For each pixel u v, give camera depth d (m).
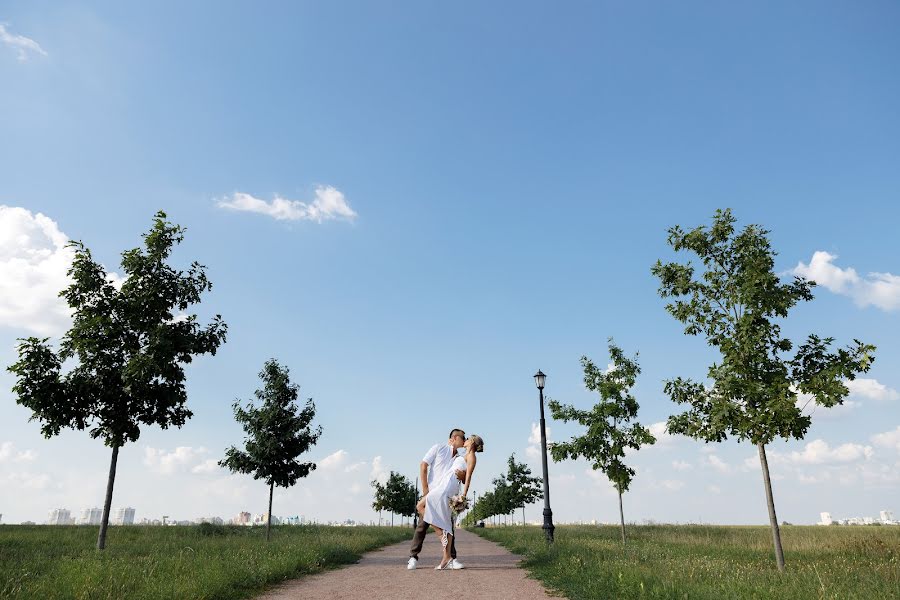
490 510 54.72
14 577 6.62
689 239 11.54
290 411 21.58
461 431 8.55
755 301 10.75
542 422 15.53
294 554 9.86
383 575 8.07
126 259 14.51
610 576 6.77
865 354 9.60
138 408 13.77
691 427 10.80
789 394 9.91
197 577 6.91
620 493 18.97
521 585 6.84
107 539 17.47
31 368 12.89
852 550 13.42
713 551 13.79
